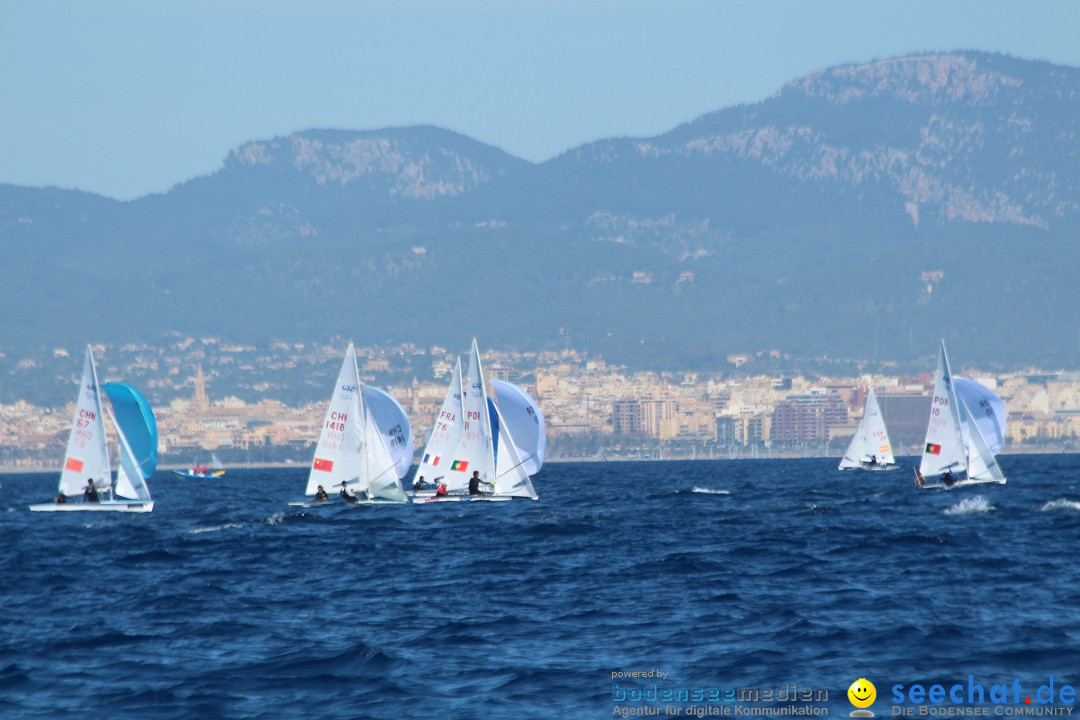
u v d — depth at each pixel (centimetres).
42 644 13325
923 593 15475
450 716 10312
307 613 15075
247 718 10375
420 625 14050
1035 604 14512
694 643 12769
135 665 12250
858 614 14062
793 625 13400
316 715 10425
